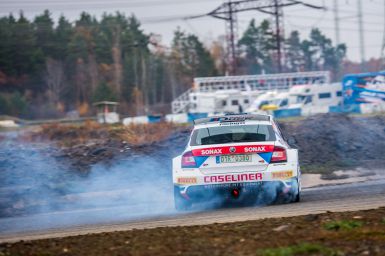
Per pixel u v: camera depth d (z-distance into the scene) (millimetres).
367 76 114500
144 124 82250
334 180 42875
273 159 27016
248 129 28109
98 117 159500
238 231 19391
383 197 28047
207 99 135500
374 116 67562
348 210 23703
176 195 27797
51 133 90875
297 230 18938
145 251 17328
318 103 126062
